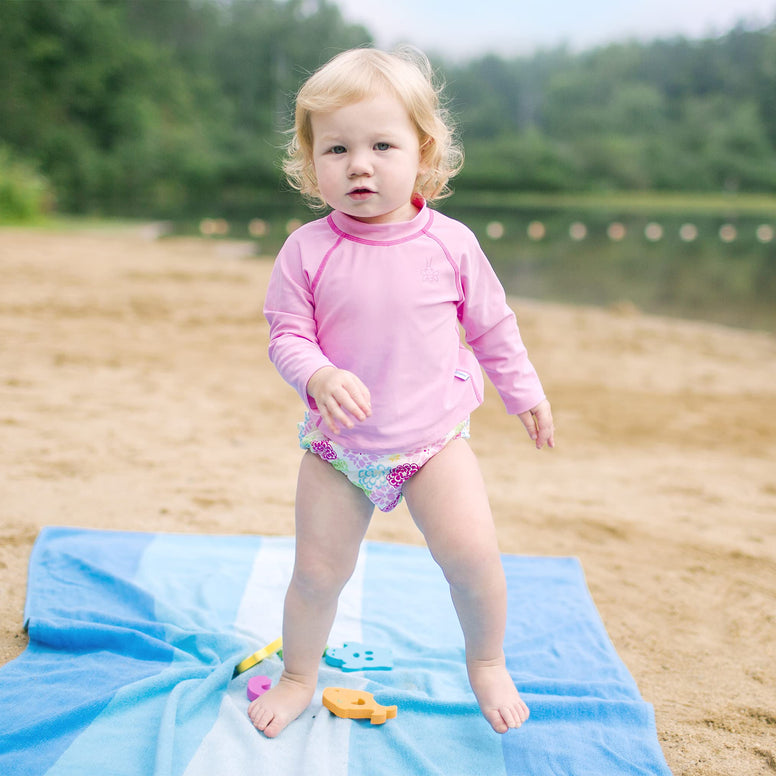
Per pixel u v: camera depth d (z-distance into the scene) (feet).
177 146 140.15
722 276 52.21
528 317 33.91
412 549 10.58
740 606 10.05
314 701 7.18
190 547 10.05
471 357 6.93
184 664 7.66
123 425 15.37
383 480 6.52
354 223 6.49
